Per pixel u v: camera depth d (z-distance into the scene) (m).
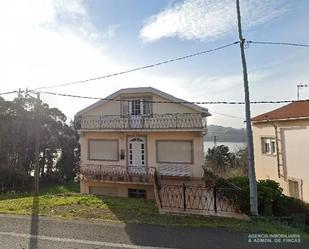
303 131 17.91
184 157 19.42
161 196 13.73
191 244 7.89
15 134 37.19
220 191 12.97
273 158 21.62
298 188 18.44
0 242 8.09
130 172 20.28
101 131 20.83
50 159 42.88
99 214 10.87
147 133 20.19
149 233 8.73
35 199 13.77
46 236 8.53
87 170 21.31
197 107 19.09
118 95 20.66
